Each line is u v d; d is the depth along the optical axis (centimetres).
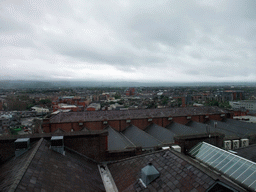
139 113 5131
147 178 1333
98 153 2264
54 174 1418
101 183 1727
